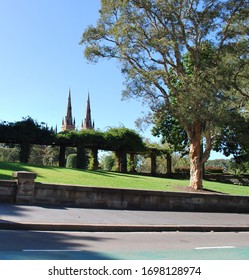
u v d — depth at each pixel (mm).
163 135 48844
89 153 48188
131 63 26500
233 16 25844
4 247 8781
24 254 8086
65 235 11531
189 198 20406
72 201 17344
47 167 29422
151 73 25578
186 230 14945
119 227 13508
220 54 25281
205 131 27875
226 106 25688
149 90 26141
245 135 25938
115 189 18328
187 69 32875
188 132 28031
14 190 16219
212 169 56812
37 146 79375
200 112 23688
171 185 28359
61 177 24516
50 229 12258
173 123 47469
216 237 13523
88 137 41062
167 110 26453
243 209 22172
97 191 17891
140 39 25844
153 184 27594
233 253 9875
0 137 38031
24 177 16266
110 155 58281
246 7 25297
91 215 15219
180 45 25891
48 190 16875
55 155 78312
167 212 18891
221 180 50000
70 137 40969
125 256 8680
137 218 15750
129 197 18703
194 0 25828
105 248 9648
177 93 25688
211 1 25703
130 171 48375
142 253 9203
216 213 20469
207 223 16297
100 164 61250
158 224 14742
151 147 47625
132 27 25016
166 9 24672
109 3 25828
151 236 12812
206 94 23297
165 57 26672
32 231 11742
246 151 45906
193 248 10477
